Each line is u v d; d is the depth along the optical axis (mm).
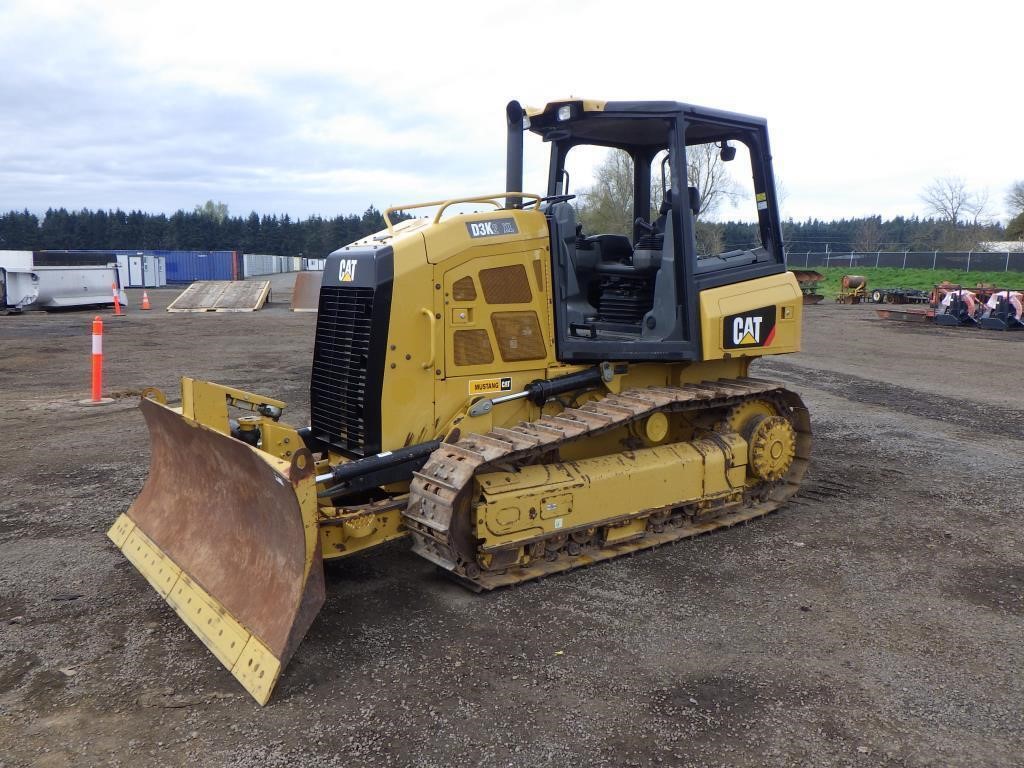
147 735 3354
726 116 5773
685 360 5641
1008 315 20516
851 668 3889
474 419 5145
